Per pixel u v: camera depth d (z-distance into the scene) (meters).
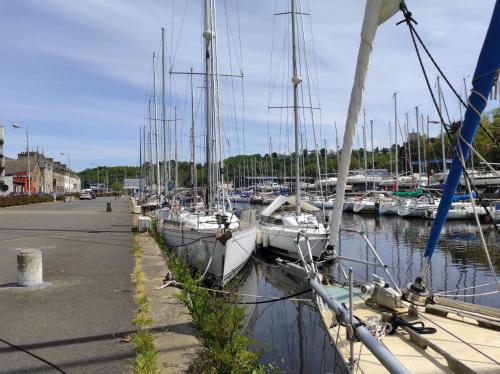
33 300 7.56
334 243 6.07
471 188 4.45
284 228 19.78
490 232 28.81
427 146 52.62
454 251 22.09
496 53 4.21
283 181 71.38
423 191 44.25
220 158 18.02
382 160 87.88
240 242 14.95
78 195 83.12
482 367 4.71
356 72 5.11
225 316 5.12
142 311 6.79
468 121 4.39
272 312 11.00
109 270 10.21
